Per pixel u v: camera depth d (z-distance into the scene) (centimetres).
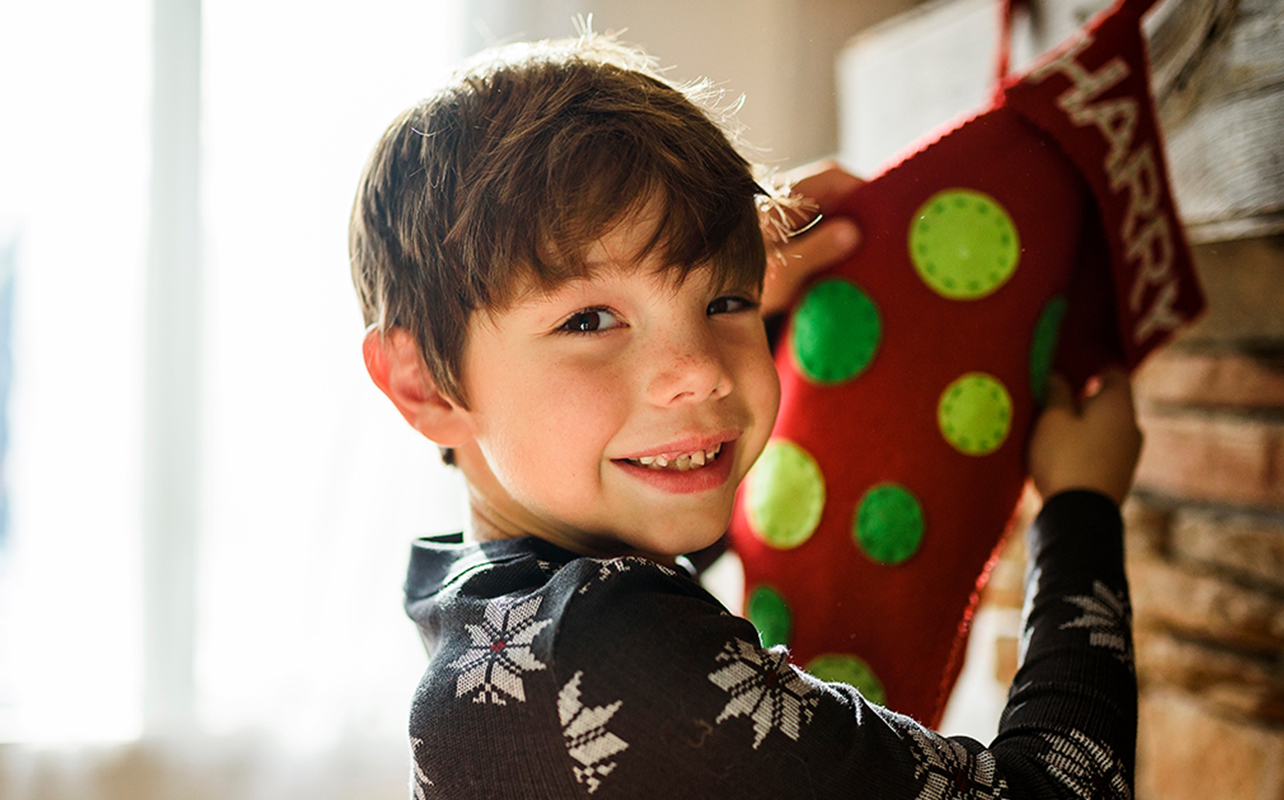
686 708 52
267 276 136
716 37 156
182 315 134
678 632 53
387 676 139
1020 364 68
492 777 54
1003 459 68
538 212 56
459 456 64
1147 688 91
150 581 135
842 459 68
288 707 137
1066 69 68
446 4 140
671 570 56
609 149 56
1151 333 70
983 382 67
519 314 57
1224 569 86
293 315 137
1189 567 88
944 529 67
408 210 59
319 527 137
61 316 132
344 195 137
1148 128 68
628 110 57
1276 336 82
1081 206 68
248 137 135
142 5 132
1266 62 73
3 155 131
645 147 57
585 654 53
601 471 57
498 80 59
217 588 137
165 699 135
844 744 53
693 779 52
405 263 60
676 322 57
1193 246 86
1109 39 68
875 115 104
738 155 61
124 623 135
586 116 57
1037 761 56
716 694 52
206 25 134
